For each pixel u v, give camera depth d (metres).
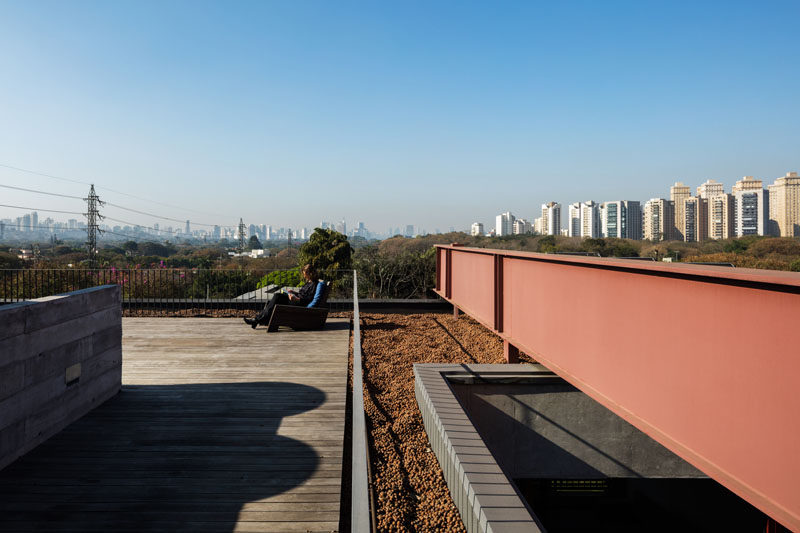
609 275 3.10
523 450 4.74
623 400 2.94
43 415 3.40
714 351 2.16
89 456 3.23
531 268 4.55
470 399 4.67
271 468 3.12
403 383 4.91
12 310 3.03
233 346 6.69
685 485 6.27
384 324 8.16
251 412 4.12
